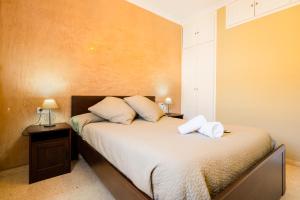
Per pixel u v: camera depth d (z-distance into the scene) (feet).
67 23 7.46
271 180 4.40
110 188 4.39
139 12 10.12
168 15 11.53
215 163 3.15
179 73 12.67
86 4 8.00
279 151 4.84
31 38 6.59
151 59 10.84
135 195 3.32
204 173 2.91
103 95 8.69
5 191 5.14
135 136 4.61
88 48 8.12
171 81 12.14
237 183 3.10
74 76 7.74
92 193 5.07
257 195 3.75
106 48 8.74
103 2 8.58
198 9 10.89
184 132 4.87
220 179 3.15
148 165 3.21
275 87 7.99
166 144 3.79
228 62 9.84
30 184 5.53
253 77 8.78
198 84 11.58
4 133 6.21
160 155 3.18
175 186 2.72
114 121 6.86
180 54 12.69
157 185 3.00
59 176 6.08
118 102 7.57
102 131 5.42
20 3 6.32
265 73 8.32
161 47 11.39
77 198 4.83
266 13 8.21
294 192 5.23
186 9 10.88
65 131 6.49
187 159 2.95
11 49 6.20
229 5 9.73
